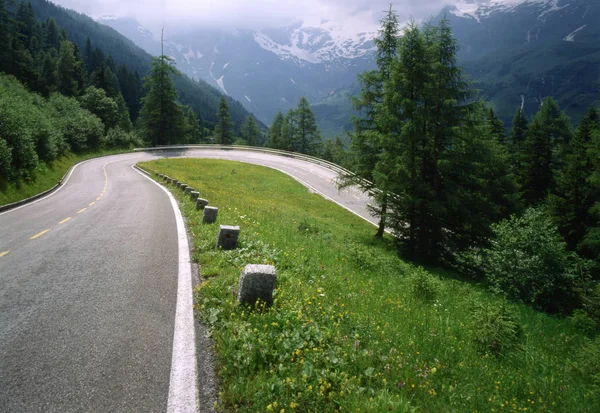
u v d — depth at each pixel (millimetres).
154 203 17188
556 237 13133
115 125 73812
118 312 4844
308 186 42344
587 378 5297
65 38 143000
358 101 22281
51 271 6594
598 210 24016
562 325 9562
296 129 90312
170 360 3746
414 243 19750
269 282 4977
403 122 18625
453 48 17906
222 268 6699
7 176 21203
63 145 45125
